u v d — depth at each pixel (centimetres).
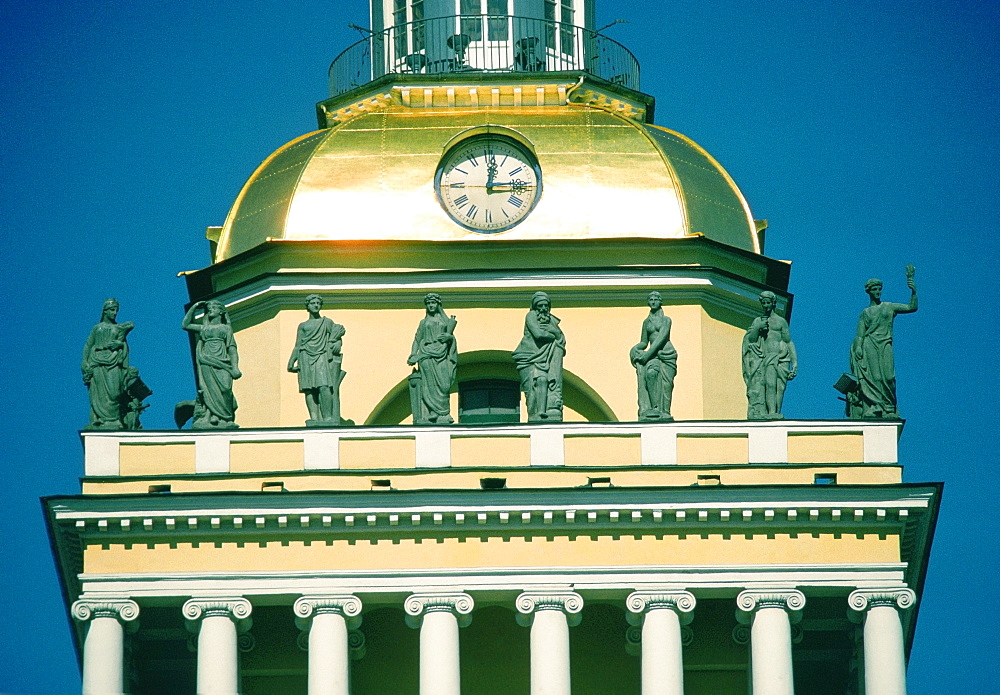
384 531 13375
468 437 13550
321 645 13262
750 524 13375
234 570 13338
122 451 13525
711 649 13875
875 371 13675
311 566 13350
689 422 13575
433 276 14662
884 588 13325
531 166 15050
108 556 13350
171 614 13588
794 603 13312
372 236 14788
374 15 16388
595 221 14825
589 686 13950
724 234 14950
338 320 14638
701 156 15325
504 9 16112
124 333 13725
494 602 13525
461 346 14600
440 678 13238
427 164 15025
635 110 15812
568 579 13350
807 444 13562
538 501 13350
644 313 14675
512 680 14000
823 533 13412
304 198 14912
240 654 13750
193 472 13488
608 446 13550
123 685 13275
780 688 13225
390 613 14025
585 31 16150
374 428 13550
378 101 15562
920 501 13350
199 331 13738
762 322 13788
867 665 13262
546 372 13675
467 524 13362
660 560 13375
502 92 15500
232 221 15125
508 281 14662
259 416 14512
